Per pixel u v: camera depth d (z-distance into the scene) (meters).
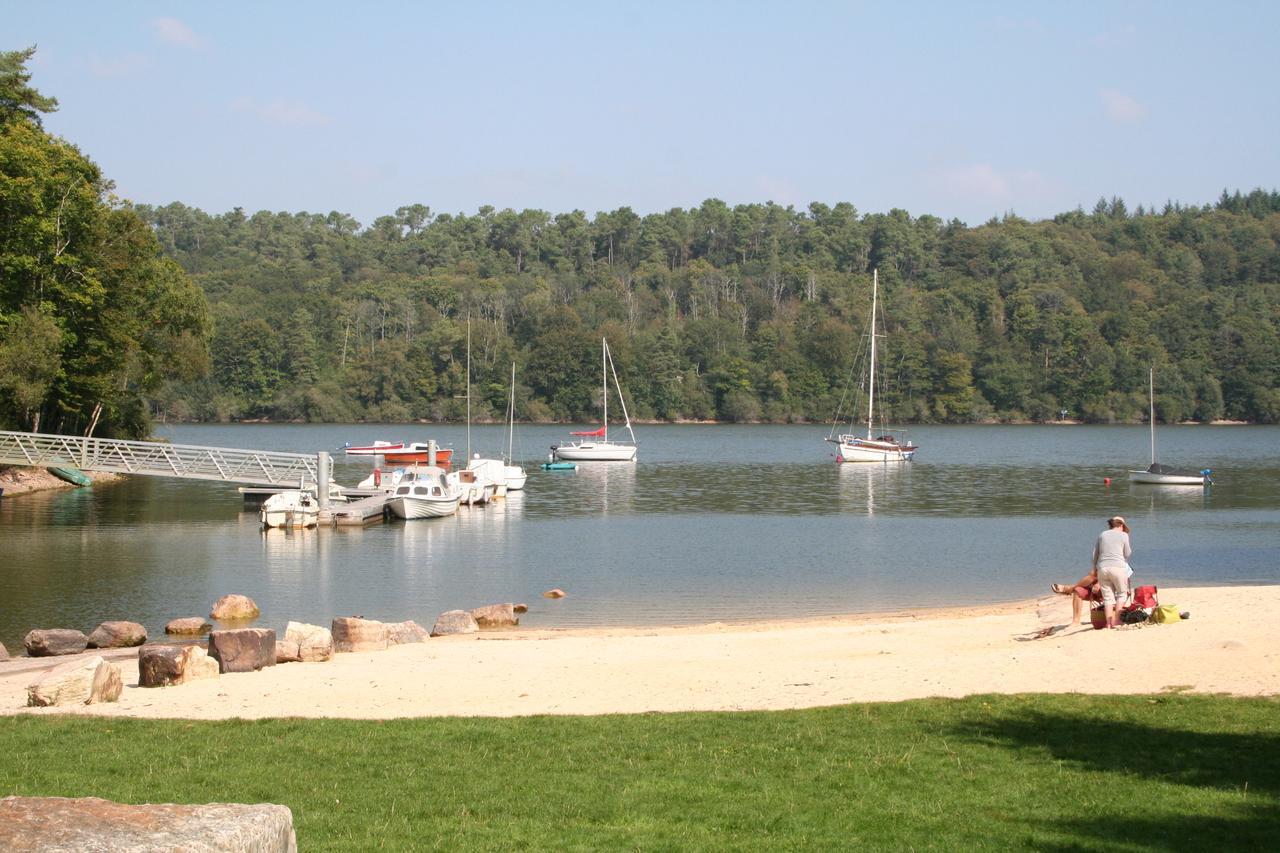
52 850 5.99
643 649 24.61
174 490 69.88
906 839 10.95
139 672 20.86
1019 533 52.44
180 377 79.19
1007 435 160.00
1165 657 19.34
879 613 31.94
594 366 181.62
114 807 6.59
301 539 49.19
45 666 23.70
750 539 50.25
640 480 86.50
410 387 182.38
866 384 186.00
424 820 11.77
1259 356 183.75
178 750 14.90
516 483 76.06
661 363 186.25
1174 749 13.96
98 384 68.31
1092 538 50.41
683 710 17.42
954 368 186.62
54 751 14.87
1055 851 10.59
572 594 35.88
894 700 17.50
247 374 178.88
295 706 18.36
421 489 59.88
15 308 62.91
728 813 11.86
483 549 46.56
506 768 13.84
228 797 12.62
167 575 38.84
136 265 72.00
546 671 21.52
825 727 15.64
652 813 11.94
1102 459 111.00
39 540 47.34
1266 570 40.25
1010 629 25.11
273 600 34.53
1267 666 18.20
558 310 192.50
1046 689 17.80
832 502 68.56
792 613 32.50
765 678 20.06
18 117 65.31
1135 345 192.75
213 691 19.78
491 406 181.38
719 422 189.00
